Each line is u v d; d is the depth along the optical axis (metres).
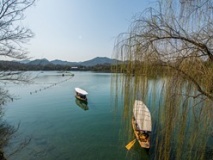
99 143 15.90
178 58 4.12
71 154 14.33
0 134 12.87
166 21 4.27
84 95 34.91
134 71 4.87
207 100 3.98
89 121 22.53
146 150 12.03
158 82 4.51
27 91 49.25
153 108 4.73
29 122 22.55
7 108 29.33
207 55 3.88
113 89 5.48
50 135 18.23
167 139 4.44
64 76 112.06
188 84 4.10
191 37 4.04
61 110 28.84
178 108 4.21
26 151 14.76
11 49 10.15
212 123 4.06
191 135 4.27
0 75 9.98
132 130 6.15
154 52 4.34
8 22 9.82
